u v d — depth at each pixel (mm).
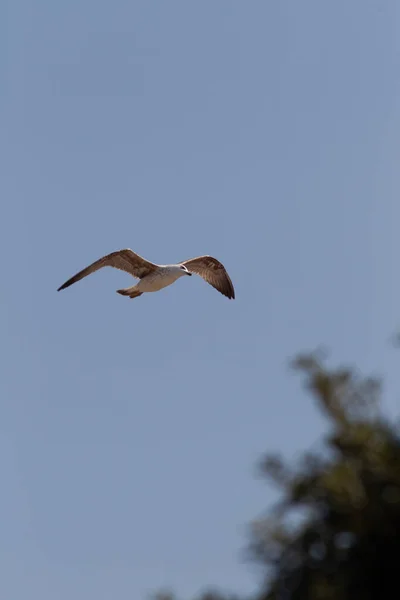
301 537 13352
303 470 13555
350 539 13281
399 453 13211
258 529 13562
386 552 13008
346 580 13016
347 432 13461
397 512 12945
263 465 13641
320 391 13688
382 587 12984
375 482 13125
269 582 13398
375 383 13695
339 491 13031
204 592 13750
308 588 13172
